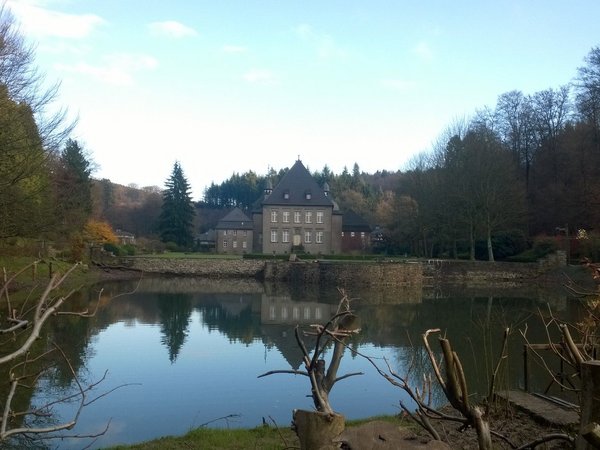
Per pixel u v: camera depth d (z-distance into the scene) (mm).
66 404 9086
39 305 2389
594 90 36969
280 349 14609
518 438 5422
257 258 48750
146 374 11641
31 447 7168
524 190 44156
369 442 2584
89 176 46031
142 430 8164
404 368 11828
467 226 43500
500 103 50781
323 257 50375
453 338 15641
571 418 5984
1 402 8234
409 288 38312
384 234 63938
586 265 5551
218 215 105062
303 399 9945
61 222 23125
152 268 46406
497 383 8312
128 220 78188
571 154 42938
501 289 36750
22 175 16359
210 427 8039
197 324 19641
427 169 47375
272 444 6441
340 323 4395
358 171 121688
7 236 18203
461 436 5676
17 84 16391
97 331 17422
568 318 18516
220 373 11859
